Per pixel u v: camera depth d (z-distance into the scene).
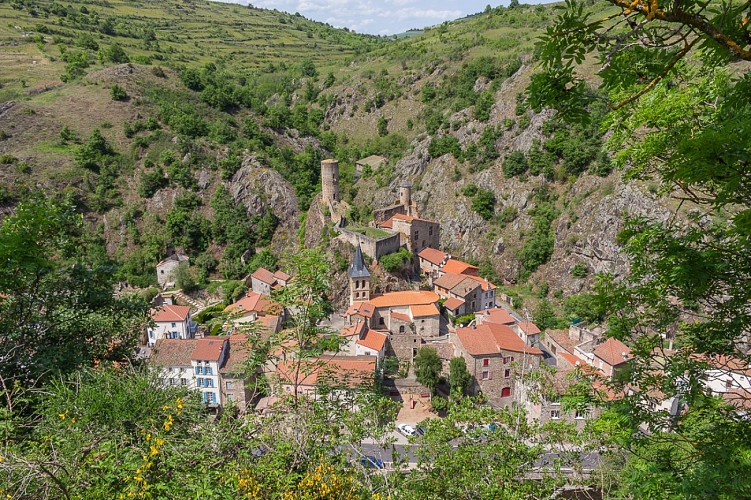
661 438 11.32
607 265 70.00
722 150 7.70
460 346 51.66
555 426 18.41
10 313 16.64
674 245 10.66
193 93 130.62
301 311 17.55
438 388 51.38
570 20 7.37
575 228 77.69
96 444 12.08
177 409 13.77
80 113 111.38
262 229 102.19
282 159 117.19
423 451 18.06
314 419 15.16
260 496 11.23
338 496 11.70
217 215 101.00
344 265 77.94
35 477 10.39
